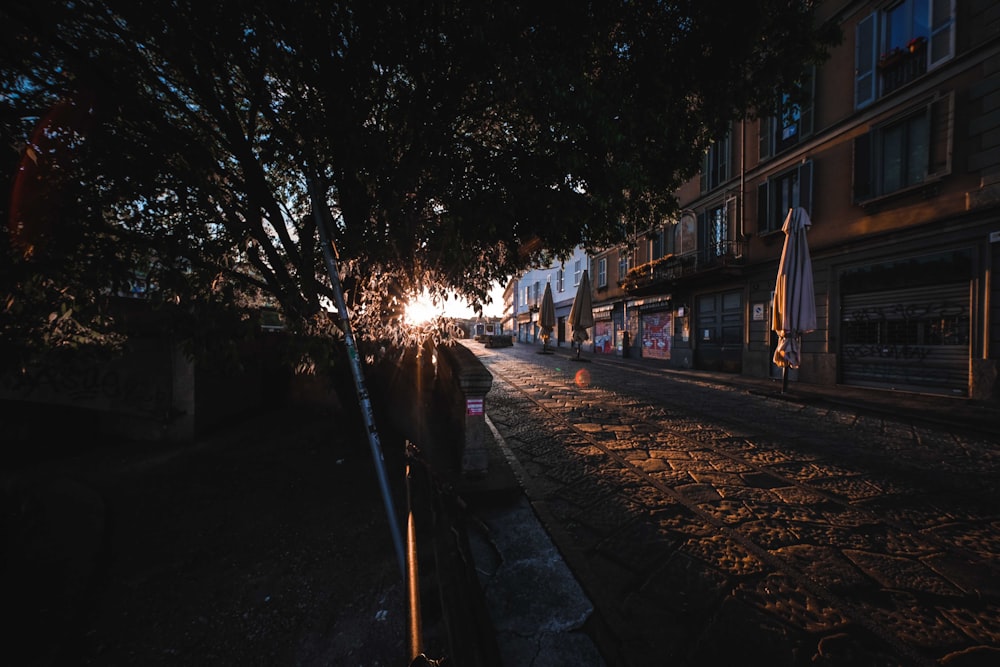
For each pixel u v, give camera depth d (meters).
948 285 7.40
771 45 3.32
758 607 2.11
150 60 2.76
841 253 9.12
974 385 6.95
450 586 2.08
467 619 1.86
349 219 3.65
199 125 3.08
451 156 3.08
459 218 2.86
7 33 1.90
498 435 5.21
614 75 3.06
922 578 2.34
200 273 2.85
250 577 2.65
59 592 2.50
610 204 2.98
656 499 3.38
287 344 2.98
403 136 3.02
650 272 15.06
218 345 2.86
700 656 1.79
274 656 2.09
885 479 3.79
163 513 3.44
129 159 2.49
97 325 3.06
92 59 2.14
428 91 3.04
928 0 7.49
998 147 6.62
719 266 11.58
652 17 2.98
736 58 3.12
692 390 9.09
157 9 2.03
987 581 2.31
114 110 2.30
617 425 5.82
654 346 16.36
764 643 1.87
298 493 3.71
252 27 2.21
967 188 7.03
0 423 4.93
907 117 7.89
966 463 4.21
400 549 2.38
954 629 1.95
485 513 3.07
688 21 3.00
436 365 4.59
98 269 2.49
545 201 2.85
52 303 2.52
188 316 2.77
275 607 2.40
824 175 9.50
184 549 2.95
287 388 7.10
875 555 2.57
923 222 7.62
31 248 2.17
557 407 7.08
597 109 2.32
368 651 2.09
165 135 2.63
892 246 8.17
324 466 4.24
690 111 3.55
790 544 2.70
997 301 6.74
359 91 2.79
